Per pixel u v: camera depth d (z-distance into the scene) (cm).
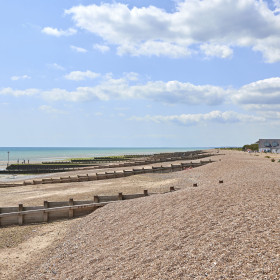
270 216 896
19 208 1490
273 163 3531
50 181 3406
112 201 1611
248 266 630
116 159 9081
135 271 736
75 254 992
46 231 1343
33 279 861
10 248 1157
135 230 1066
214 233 846
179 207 1202
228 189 1350
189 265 693
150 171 3688
